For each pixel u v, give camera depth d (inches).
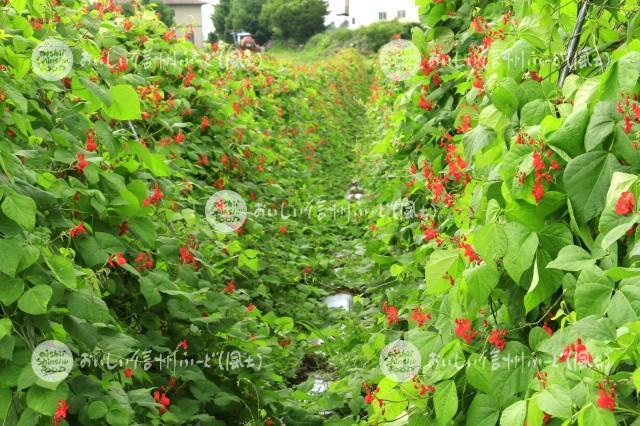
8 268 69.3
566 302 74.8
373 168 333.1
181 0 1278.3
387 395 89.1
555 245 75.7
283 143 325.7
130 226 107.6
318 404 133.1
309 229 295.0
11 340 69.9
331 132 538.3
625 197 62.4
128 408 86.0
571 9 97.0
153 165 113.7
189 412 115.5
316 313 218.1
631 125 68.5
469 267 84.9
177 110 209.2
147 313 116.8
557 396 62.4
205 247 157.2
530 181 75.7
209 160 222.7
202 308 125.2
